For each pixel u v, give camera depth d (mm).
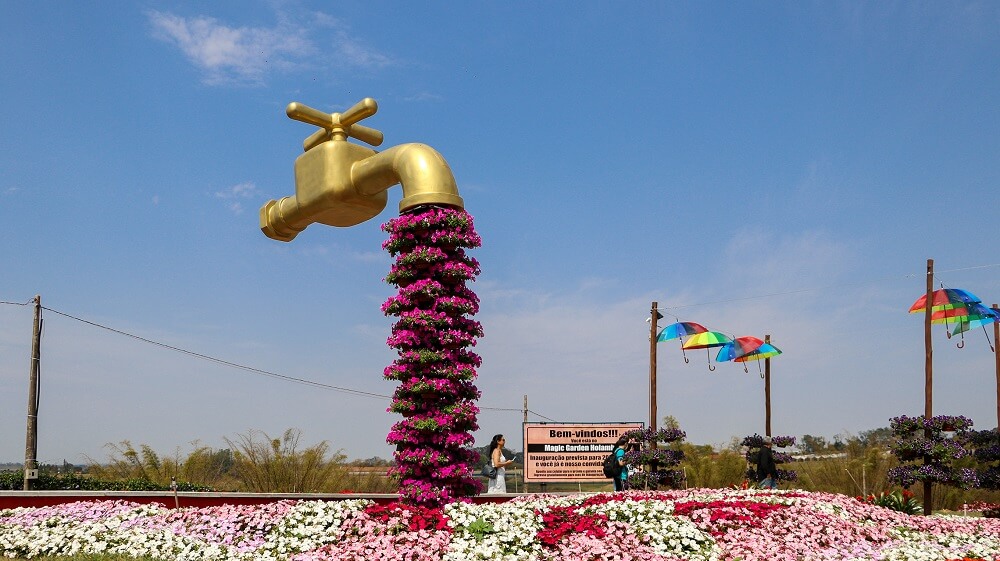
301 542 10930
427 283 12656
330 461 24641
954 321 21422
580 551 10539
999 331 25359
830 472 25406
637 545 11086
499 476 18844
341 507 11977
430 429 12344
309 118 14586
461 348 12938
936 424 17969
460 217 12906
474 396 12930
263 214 16125
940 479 17531
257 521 11617
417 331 12648
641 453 20641
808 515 13227
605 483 30484
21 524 12336
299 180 15078
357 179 14320
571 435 26641
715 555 11062
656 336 23625
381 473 25562
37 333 22344
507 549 10531
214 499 15609
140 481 21766
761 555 11078
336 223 15609
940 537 13445
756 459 21125
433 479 12508
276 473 23672
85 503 13719
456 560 10047
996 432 18719
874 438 27234
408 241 12938
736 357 24656
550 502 14258
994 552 12414
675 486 21609
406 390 12531
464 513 11453
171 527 11750
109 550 11070
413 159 13180
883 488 23953
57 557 10734
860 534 12750
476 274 13141
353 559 10109
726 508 12883
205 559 10570
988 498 24172
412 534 10797
